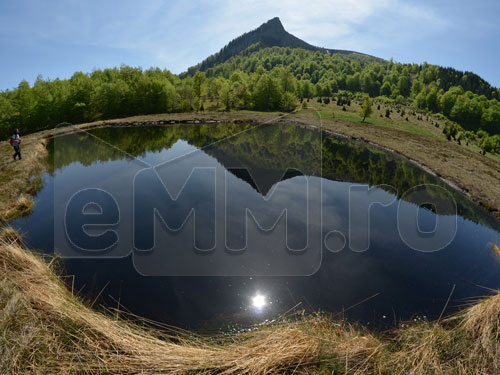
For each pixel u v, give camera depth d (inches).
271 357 113.1
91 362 110.9
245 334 132.4
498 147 2576.3
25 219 280.5
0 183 401.7
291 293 152.6
